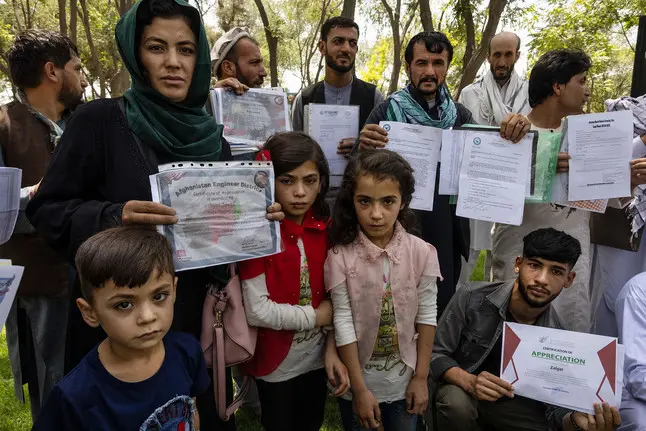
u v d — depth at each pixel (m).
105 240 1.51
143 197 1.79
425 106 3.12
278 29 13.06
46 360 2.53
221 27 10.70
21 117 2.52
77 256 1.53
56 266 2.45
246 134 2.93
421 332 2.27
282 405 2.20
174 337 1.74
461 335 2.61
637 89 3.30
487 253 5.21
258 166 1.89
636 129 3.01
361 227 2.24
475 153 2.64
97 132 1.81
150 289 1.51
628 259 3.18
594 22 14.28
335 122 3.28
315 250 2.22
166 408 1.60
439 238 2.96
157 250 1.54
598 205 2.70
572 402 2.19
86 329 1.84
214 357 1.98
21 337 2.61
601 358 2.17
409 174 2.16
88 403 1.49
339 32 3.81
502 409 2.46
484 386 2.30
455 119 3.11
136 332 1.50
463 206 2.66
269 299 2.07
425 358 2.27
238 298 2.01
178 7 1.83
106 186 1.83
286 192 2.12
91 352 1.58
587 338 2.19
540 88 2.92
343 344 2.16
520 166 2.60
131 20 1.78
